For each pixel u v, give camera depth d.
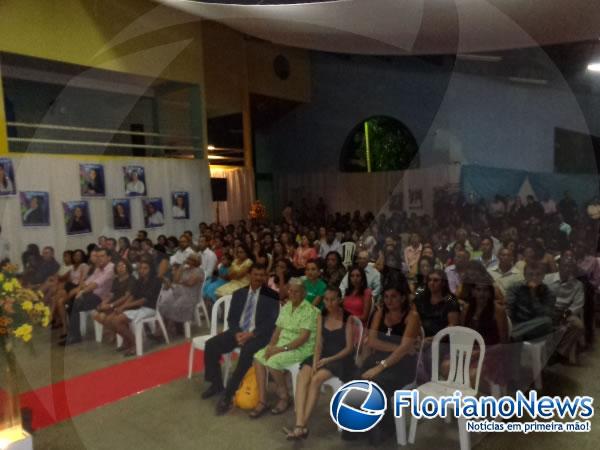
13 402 1.31
